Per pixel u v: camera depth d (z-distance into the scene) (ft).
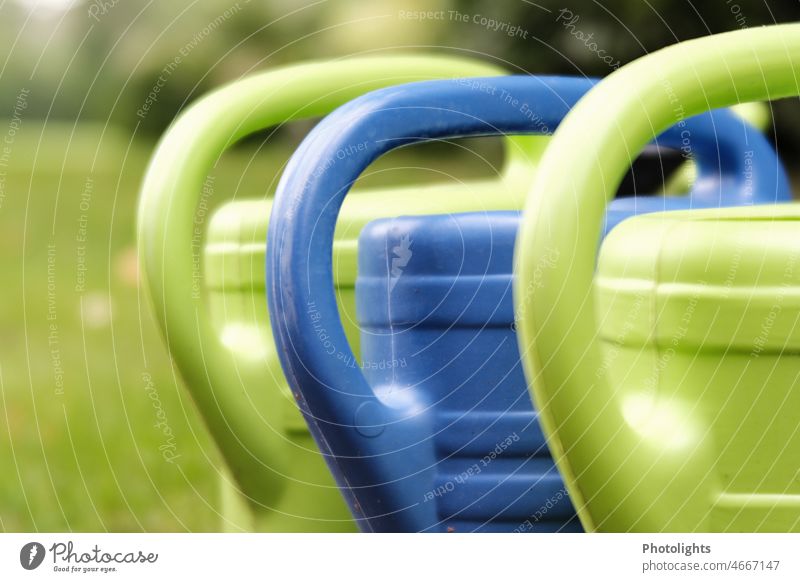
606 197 1.91
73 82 13.92
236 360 3.30
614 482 1.98
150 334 7.98
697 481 2.06
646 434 2.07
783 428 2.05
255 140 13.92
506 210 2.96
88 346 7.64
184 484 4.92
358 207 3.29
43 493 4.76
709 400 2.07
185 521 4.46
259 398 3.28
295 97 3.31
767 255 2.03
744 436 2.06
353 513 2.68
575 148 1.91
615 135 1.92
